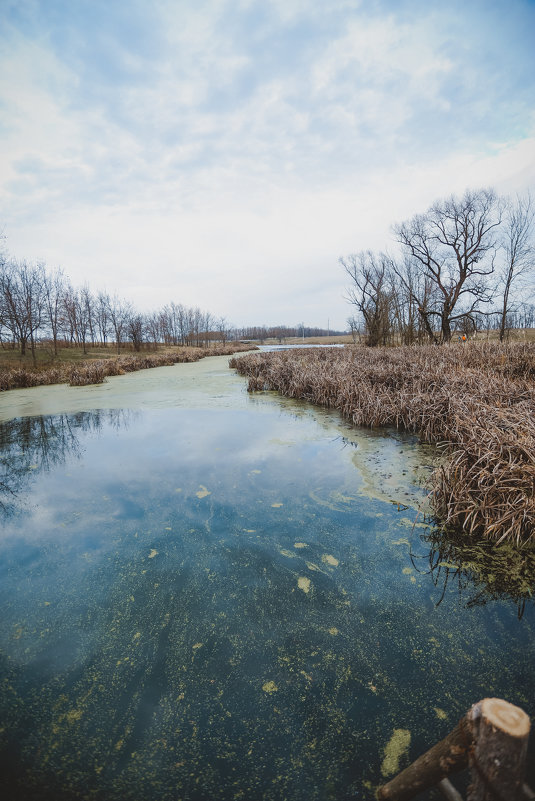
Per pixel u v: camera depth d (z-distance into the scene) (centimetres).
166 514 362
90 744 158
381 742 156
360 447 534
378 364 998
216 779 145
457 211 2016
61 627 227
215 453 524
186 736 162
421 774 108
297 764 150
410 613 230
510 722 84
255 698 178
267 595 250
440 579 260
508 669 188
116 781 145
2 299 2172
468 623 220
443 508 336
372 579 263
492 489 308
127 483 434
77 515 364
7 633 223
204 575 273
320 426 654
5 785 142
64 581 271
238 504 376
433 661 195
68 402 952
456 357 1035
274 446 548
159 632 222
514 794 86
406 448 524
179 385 1215
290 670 193
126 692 183
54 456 537
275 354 2005
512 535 293
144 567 284
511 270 2109
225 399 930
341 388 790
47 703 177
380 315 2741
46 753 155
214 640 214
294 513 356
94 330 3659
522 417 387
